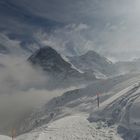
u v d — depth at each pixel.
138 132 21.52
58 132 25.36
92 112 31.84
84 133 24.27
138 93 29.56
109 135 22.69
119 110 27.44
